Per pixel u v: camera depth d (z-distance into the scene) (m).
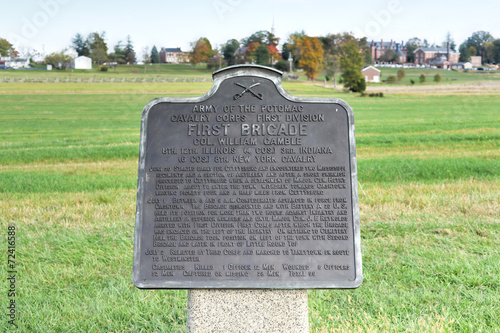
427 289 6.73
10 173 17.28
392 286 6.96
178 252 4.94
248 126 5.17
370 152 21.02
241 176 5.10
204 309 4.96
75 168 18.45
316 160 5.11
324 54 62.66
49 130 29.06
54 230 9.67
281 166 5.11
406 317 5.91
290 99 5.19
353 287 4.86
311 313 6.23
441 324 5.47
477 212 10.37
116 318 6.21
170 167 5.12
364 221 9.84
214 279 4.88
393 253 8.10
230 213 5.03
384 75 68.00
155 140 5.16
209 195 5.06
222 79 5.23
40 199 13.14
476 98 44.53
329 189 5.06
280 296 4.96
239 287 4.85
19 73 60.78
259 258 4.93
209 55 75.25
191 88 52.91
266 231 4.98
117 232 9.40
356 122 31.73
